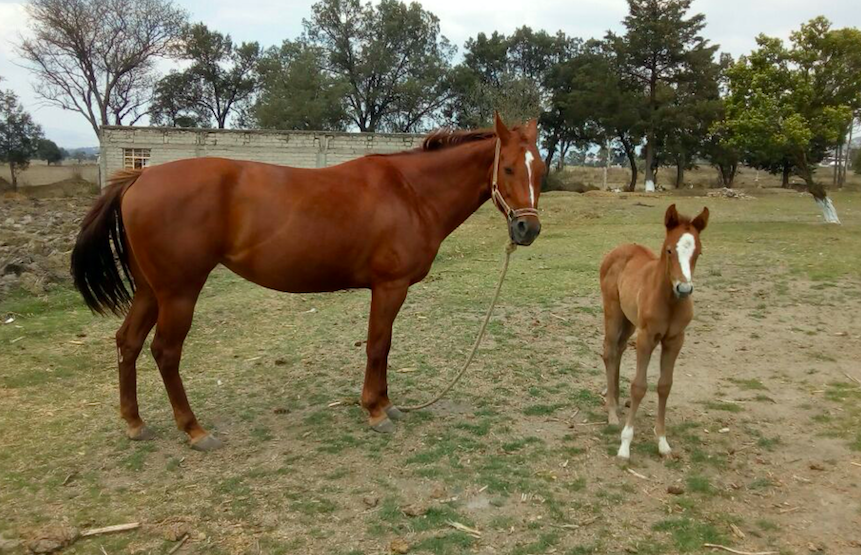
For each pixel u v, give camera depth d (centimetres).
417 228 462
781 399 544
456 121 5069
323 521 350
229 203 422
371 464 419
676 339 415
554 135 5075
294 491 382
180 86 5284
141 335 450
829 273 1044
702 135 4172
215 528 342
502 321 794
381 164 468
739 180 5528
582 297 929
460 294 955
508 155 452
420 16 5031
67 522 346
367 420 493
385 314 464
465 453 436
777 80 1711
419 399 540
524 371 609
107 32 4059
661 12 4122
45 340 708
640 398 419
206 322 812
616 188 4544
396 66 5112
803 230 1688
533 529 345
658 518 359
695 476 407
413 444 450
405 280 465
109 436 459
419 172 471
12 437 455
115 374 603
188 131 3006
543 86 4988
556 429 478
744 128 1736
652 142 4159
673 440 461
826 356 657
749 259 1207
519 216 448
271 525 346
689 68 4147
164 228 406
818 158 4166
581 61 4725
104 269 434
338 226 434
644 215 2320
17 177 4334
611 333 479
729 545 334
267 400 538
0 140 3828
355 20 5041
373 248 448
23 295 893
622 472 411
